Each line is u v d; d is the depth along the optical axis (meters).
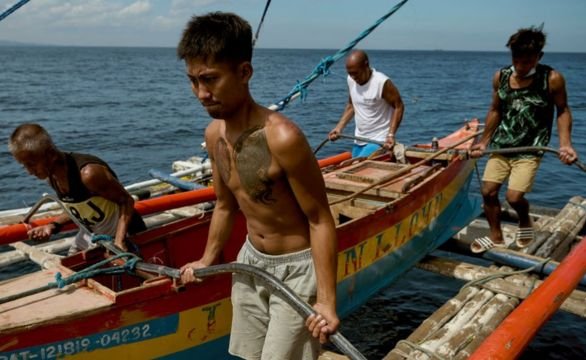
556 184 11.13
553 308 2.90
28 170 3.60
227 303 3.79
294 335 2.45
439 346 3.95
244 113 2.29
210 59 2.09
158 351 3.46
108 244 3.54
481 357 2.35
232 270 2.46
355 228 4.56
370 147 6.90
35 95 29.83
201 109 24.80
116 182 3.79
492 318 4.35
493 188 5.32
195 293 3.56
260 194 2.35
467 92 35.88
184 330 3.57
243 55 2.15
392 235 5.18
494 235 5.59
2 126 18.56
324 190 2.30
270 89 36.44
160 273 2.93
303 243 2.45
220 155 2.46
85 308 3.05
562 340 5.40
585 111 24.36
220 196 2.71
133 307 3.24
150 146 15.86
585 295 4.83
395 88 6.59
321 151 15.27
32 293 3.16
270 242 2.46
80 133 17.69
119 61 99.44
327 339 2.21
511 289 4.75
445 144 7.98
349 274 4.69
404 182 5.66
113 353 3.23
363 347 5.40
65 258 3.61
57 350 3.01
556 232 6.20
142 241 4.16
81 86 37.59
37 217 6.23
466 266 5.63
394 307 6.11
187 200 5.71
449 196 6.52
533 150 4.86
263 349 2.51
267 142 2.24
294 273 2.45
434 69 74.00
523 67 4.76
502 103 5.09
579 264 3.47
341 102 28.77
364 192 5.32
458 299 4.66
